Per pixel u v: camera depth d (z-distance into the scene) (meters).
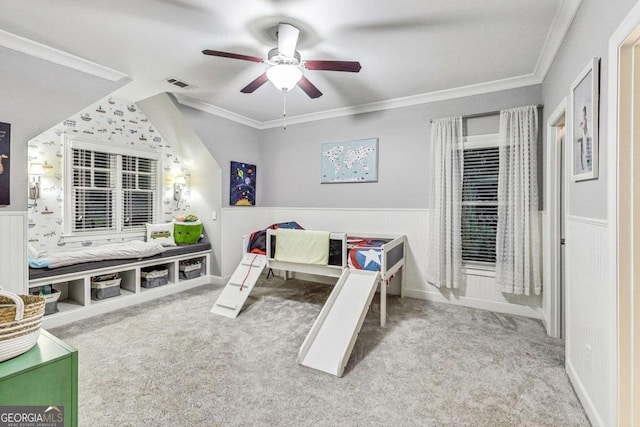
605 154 1.60
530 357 2.51
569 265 2.22
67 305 3.35
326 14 2.19
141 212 4.48
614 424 1.47
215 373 2.25
